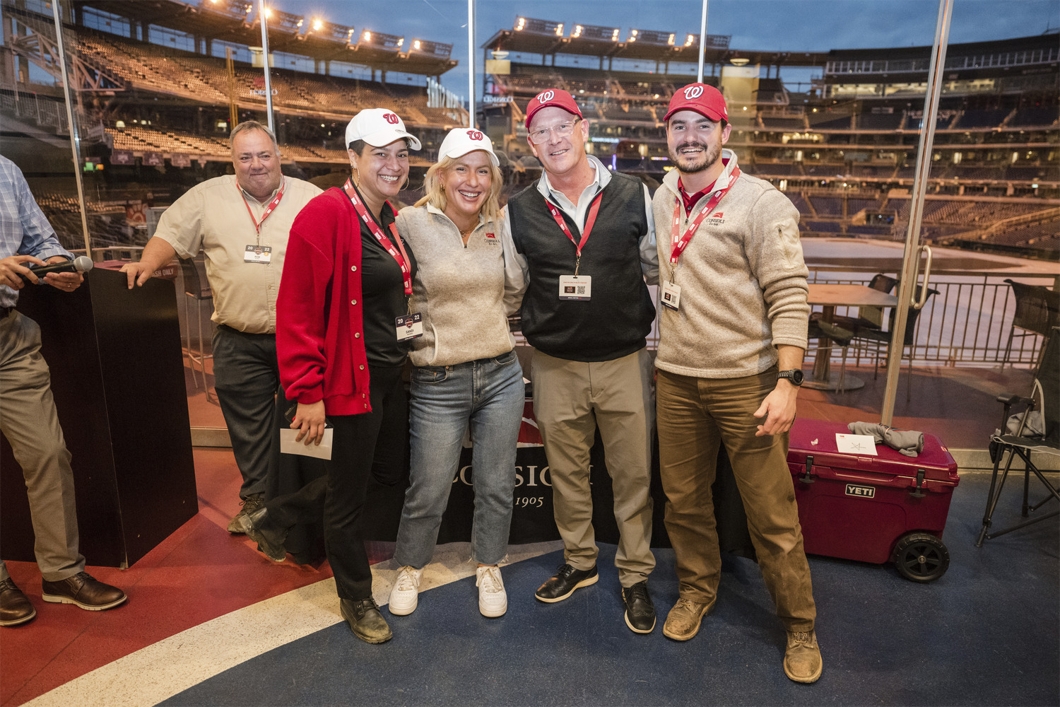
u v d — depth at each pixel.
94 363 2.17
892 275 3.93
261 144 2.27
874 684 1.79
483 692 1.76
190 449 2.73
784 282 1.59
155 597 2.18
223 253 2.34
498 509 2.10
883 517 2.34
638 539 2.06
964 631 2.04
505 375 2.00
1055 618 2.11
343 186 1.75
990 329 3.80
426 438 1.97
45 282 2.03
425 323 1.91
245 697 1.72
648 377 2.02
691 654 1.92
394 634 2.01
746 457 1.79
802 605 1.83
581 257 1.82
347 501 1.88
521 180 3.43
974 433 3.54
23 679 1.78
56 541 2.08
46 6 3.13
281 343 1.68
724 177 1.69
